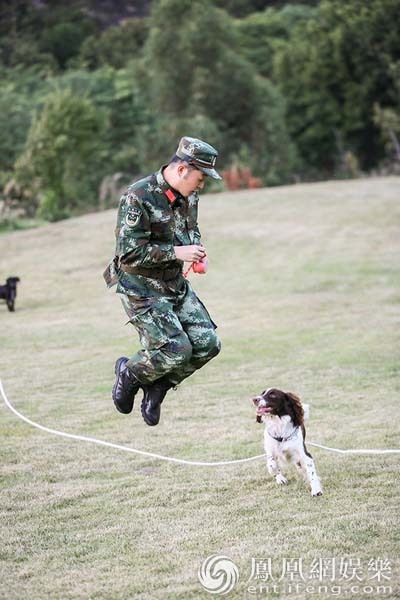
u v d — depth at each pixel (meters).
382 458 8.02
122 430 9.27
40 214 40.59
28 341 14.80
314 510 6.84
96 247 25.69
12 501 7.25
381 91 57.78
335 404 9.98
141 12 91.38
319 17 63.38
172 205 6.27
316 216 28.34
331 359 12.34
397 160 54.28
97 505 7.13
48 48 83.56
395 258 21.69
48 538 6.49
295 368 11.94
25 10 88.19
